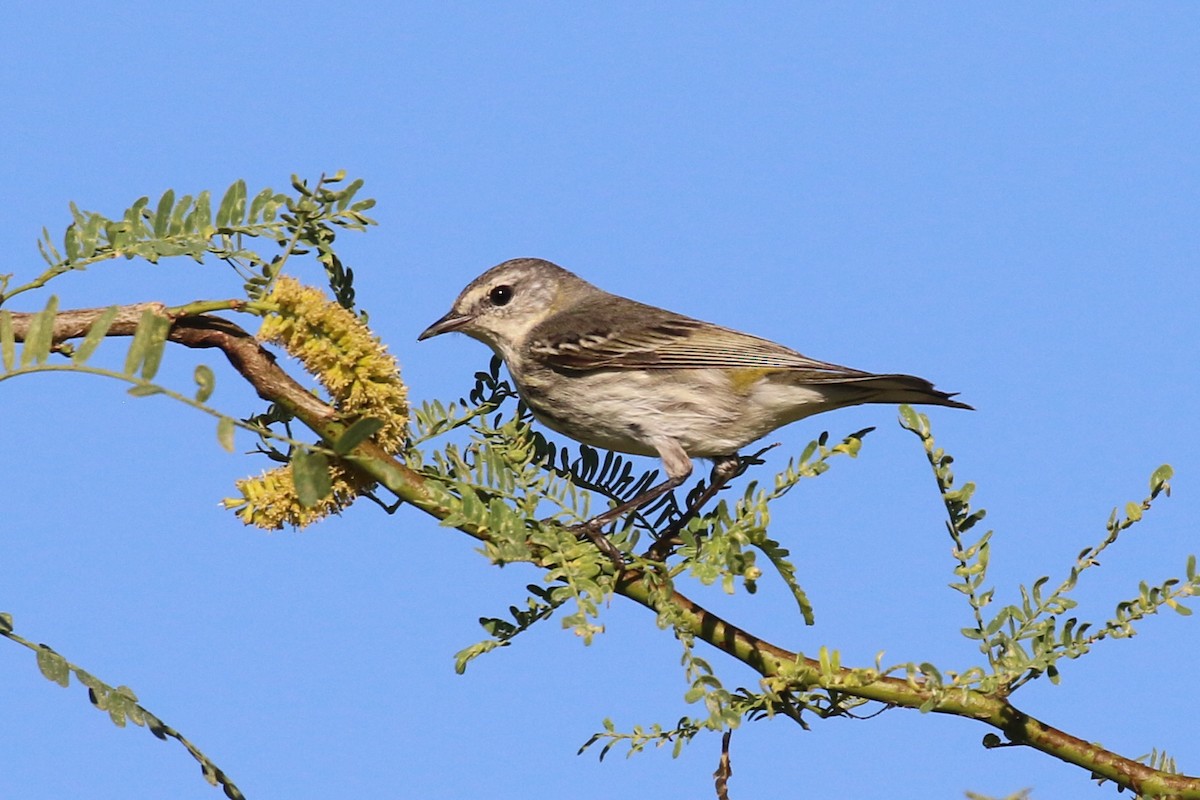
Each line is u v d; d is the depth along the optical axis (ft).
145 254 26.61
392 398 27.58
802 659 27.48
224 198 27.71
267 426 28.84
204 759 22.91
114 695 22.50
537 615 27.37
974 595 27.58
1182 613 26.63
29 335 18.89
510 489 29.35
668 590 28.25
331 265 29.40
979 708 27.14
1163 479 26.81
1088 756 27.20
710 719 24.47
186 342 27.50
